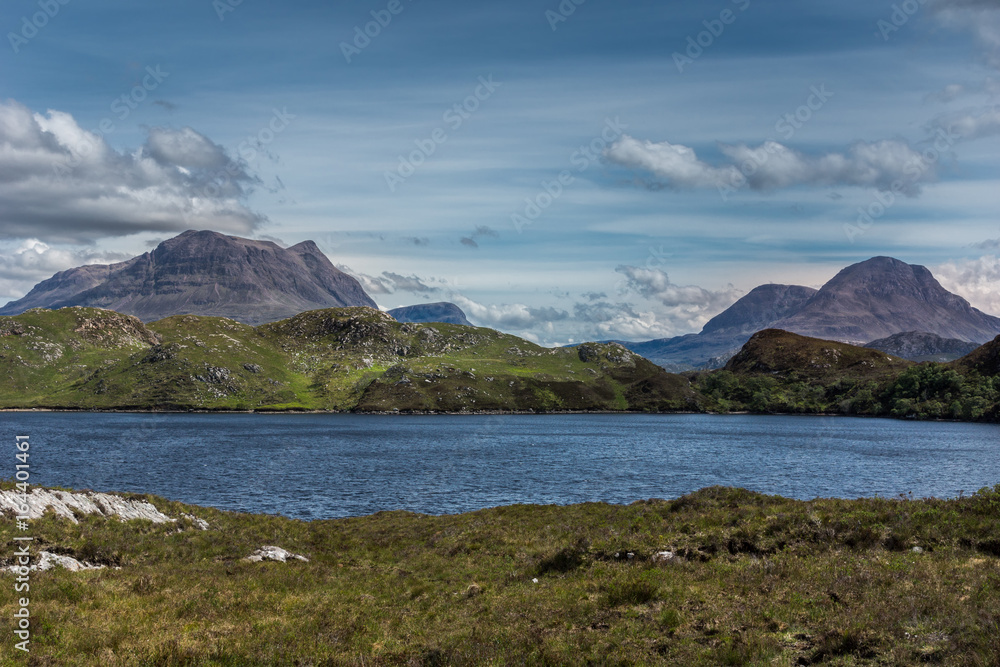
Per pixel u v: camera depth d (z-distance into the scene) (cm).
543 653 1709
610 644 1761
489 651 1772
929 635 1586
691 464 11950
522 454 14200
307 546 3766
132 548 3012
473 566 3145
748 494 3712
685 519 3416
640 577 2328
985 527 2595
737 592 2172
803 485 8950
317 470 10712
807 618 1820
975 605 1734
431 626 2095
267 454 14038
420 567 3219
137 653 1728
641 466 11494
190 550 3180
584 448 16100
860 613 1786
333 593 2598
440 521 4475
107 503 3525
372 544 3906
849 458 13538
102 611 2088
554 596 2375
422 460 12638
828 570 2325
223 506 6850
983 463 12594
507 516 4416
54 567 2550
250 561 3144
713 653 1614
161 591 2420
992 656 1376
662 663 1617
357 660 1756
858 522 2834
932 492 8331
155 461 12331
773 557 2628
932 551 2511
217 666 1694
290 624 2072
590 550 3041
